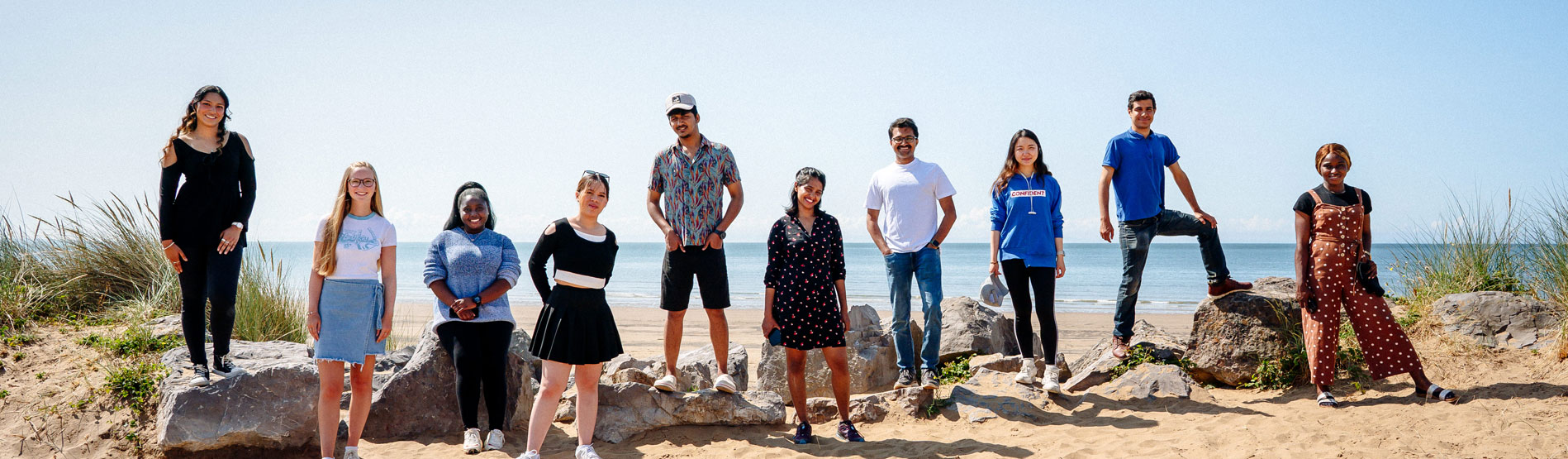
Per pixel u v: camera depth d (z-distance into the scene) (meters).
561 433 5.40
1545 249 6.60
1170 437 4.76
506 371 5.36
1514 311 5.96
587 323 4.37
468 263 4.85
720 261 5.23
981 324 7.65
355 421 4.37
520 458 4.29
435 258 4.91
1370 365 5.26
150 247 7.78
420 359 5.31
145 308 7.00
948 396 5.96
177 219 4.79
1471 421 4.57
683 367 6.41
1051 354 5.68
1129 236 5.98
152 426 4.86
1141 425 5.10
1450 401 4.93
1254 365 5.82
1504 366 5.42
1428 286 7.02
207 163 4.80
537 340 4.38
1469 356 5.61
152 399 5.02
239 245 5.00
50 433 4.88
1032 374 5.77
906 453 4.75
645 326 15.19
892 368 7.43
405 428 5.17
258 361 5.61
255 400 4.77
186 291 4.86
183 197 4.80
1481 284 6.77
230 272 4.91
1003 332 8.02
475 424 4.85
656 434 5.23
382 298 4.44
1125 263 6.07
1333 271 5.24
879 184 5.82
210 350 5.75
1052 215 5.68
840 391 5.04
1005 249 5.68
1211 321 6.05
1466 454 4.10
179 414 4.62
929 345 5.69
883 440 5.06
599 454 4.91
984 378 6.29
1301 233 5.37
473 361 4.86
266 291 7.57
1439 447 4.22
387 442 5.07
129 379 5.19
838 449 4.87
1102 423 5.23
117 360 5.70
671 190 5.18
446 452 4.82
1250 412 5.22
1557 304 6.07
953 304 7.99
